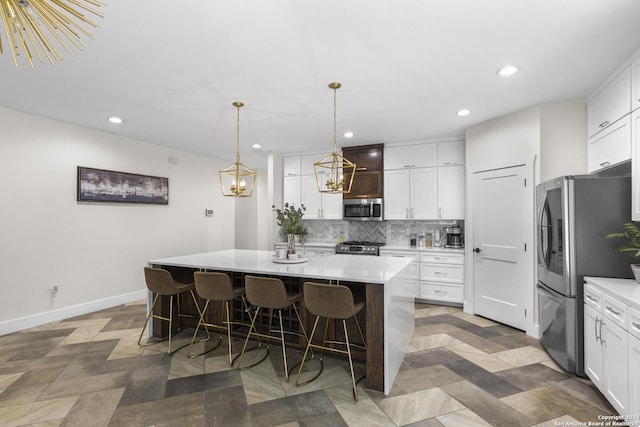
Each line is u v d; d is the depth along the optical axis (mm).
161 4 1779
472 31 2045
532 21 1944
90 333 3465
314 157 5594
